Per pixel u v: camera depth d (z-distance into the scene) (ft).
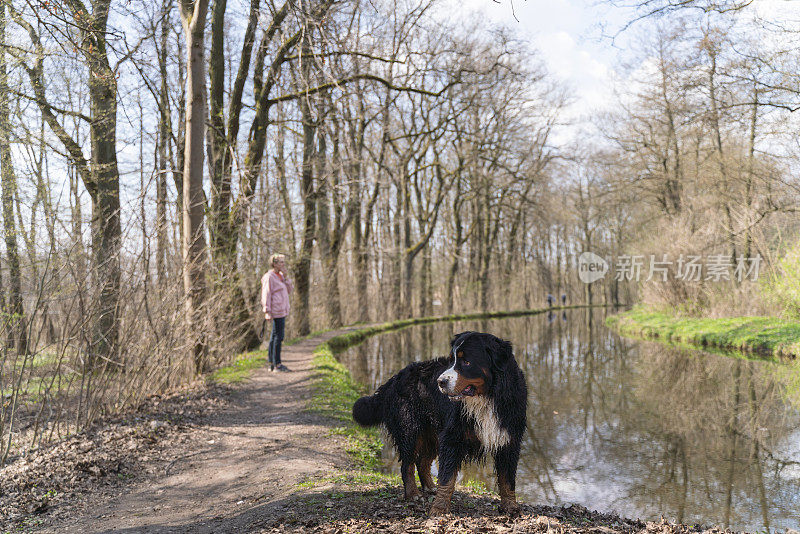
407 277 118.11
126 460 20.67
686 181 91.56
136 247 27.37
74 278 23.71
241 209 41.93
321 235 81.46
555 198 138.00
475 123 108.78
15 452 21.88
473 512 14.01
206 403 29.76
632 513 20.26
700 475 24.47
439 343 76.07
